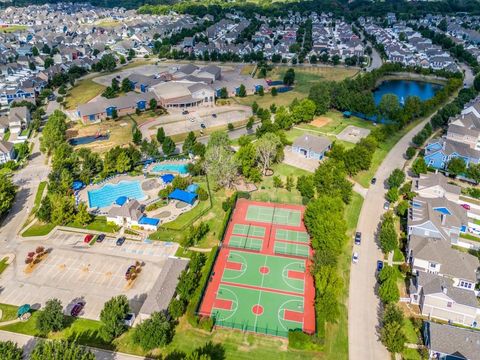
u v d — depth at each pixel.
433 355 74.44
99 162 141.38
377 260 99.69
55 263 99.00
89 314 84.75
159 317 77.25
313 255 100.56
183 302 84.81
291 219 116.25
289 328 81.62
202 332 80.56
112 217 112.31
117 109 192.00
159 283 88.56
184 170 141.88
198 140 166.50
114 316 77.12
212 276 95.00
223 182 128.88
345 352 76.38
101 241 106.38
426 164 142.88
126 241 106.69
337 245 96.06
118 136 171.25
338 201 109.69
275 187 131.00
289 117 173.62
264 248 104.69
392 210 119.38
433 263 91.19
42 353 67.19
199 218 115.75
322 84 194.88
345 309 85.69
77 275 95.38
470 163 138.38
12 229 112.06
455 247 104.81
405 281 93.44
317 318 79.81
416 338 79.12
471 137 153.25
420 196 118.44
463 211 111.88
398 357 75.38
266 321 83.19
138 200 124.25
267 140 136.38
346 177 137.38
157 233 109.31
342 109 196.38
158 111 198.00
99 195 127.62
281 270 97.31
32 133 177.75
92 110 186.00
